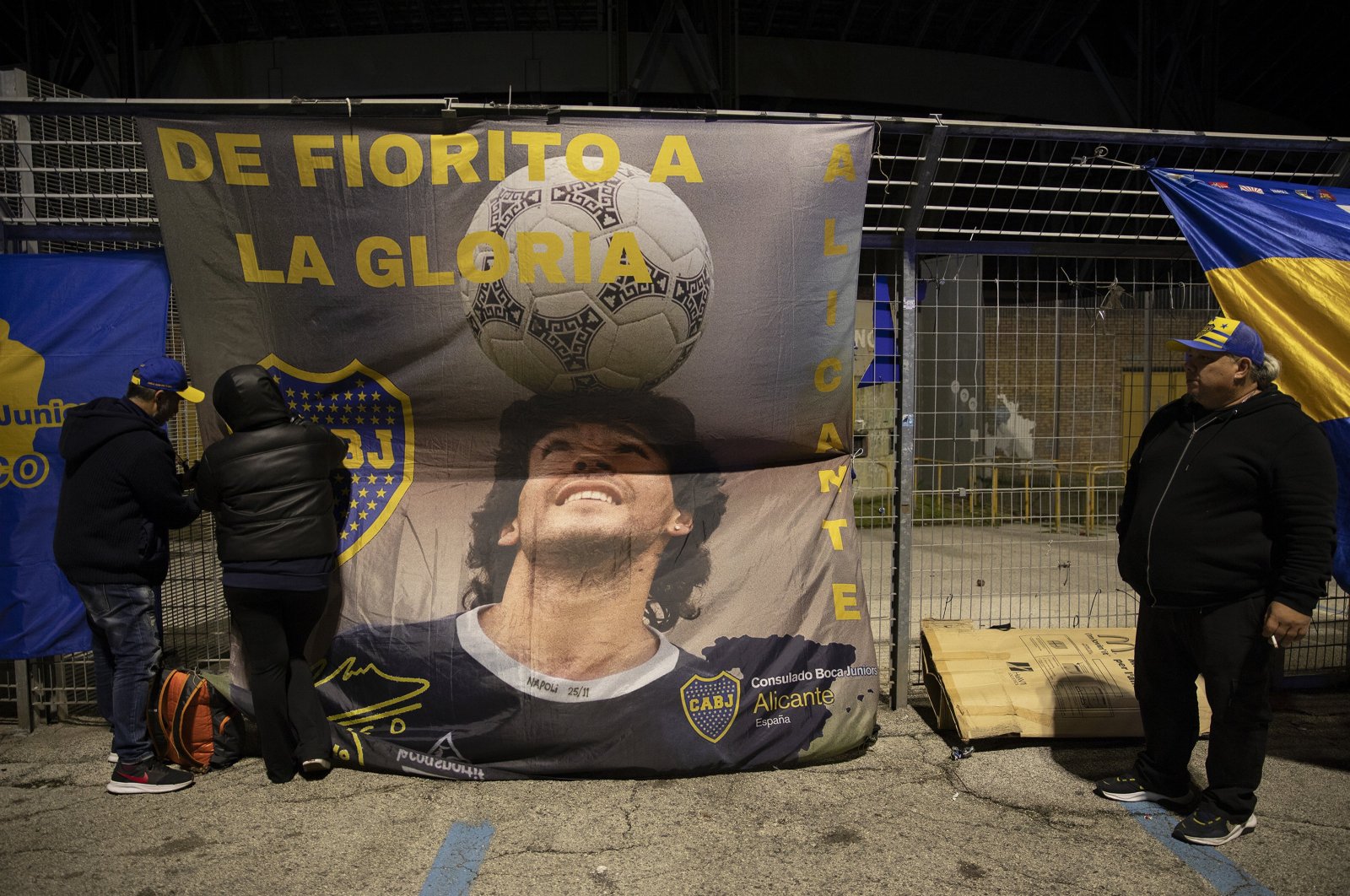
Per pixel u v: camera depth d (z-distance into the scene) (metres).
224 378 3.45
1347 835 3.15
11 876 2.90
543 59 12.97
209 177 3.66
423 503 3.85
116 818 3.30
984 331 6.19
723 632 3.77
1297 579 2.89
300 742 3.54
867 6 13.06
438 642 3.70
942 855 3.03
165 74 13.06
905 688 4.40
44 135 4.31
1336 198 4.18
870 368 4.44
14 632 4.02
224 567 3.46
